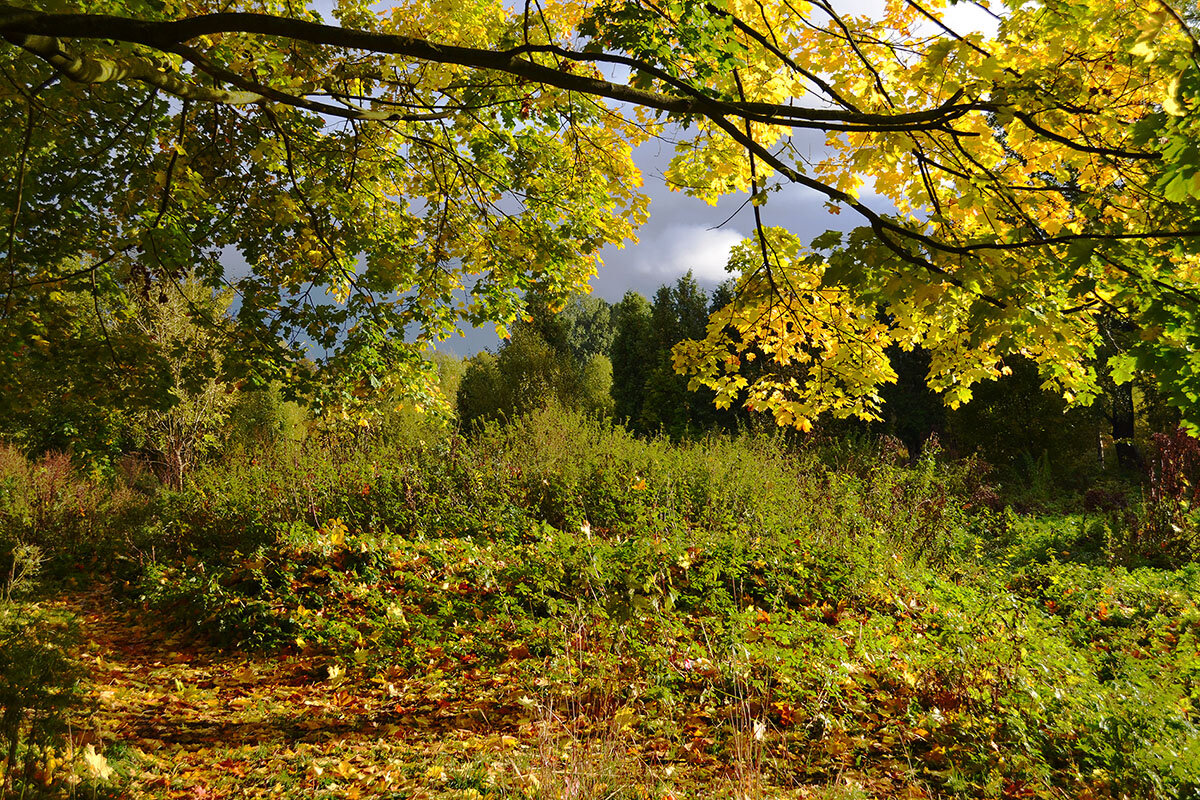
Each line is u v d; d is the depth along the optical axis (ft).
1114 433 69.36
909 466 47.24
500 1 21.79
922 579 25.36
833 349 17.74
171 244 17.08
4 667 15.58
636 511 29.96
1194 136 8.75
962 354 16.24
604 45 12.63
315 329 22.33
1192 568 27.50
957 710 15.38
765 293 16.58
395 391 25.77
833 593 23.20
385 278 23.00
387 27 21.40
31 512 35.73
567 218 26.16
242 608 22.48
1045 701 15.11
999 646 17.74
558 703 16.24
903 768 13.21
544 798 11.31
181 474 46.47
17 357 18.08
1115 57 11.69
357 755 14.33
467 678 18.28
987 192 12.91
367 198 26.35
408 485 30.76
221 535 29.37
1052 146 13.37
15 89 16.05
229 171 21.97
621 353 106.93
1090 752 12.91
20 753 11.34
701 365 18.39
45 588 28.96
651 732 14.78
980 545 33.76
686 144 18.81
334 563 24.80
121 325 20.99
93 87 17.39
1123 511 35.17
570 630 19.43
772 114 11.75
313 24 10.00
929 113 11.57
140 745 14.38
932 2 13.89
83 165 19.38
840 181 15.99
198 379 20.21
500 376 98.78
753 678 16.80
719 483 32.89
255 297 22.11
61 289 19.38
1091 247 10.36
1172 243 10.98
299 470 32.12
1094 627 22.43
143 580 27.12
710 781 12.66
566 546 24.39
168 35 9.66
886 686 16.72
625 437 39.37
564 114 20.33
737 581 23.85
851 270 11.26
